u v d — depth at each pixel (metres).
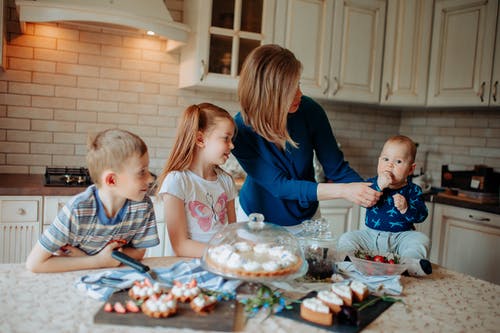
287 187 1.62
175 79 3.02
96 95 2.81
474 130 3.32
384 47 3.26
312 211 1.82
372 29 3.20
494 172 3.04
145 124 2.96
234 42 2.78
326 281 1.18
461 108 3.25
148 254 2.54
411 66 3.22
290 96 1.51
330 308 0.98
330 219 3.10
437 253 3.06
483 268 2.79
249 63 1.55
